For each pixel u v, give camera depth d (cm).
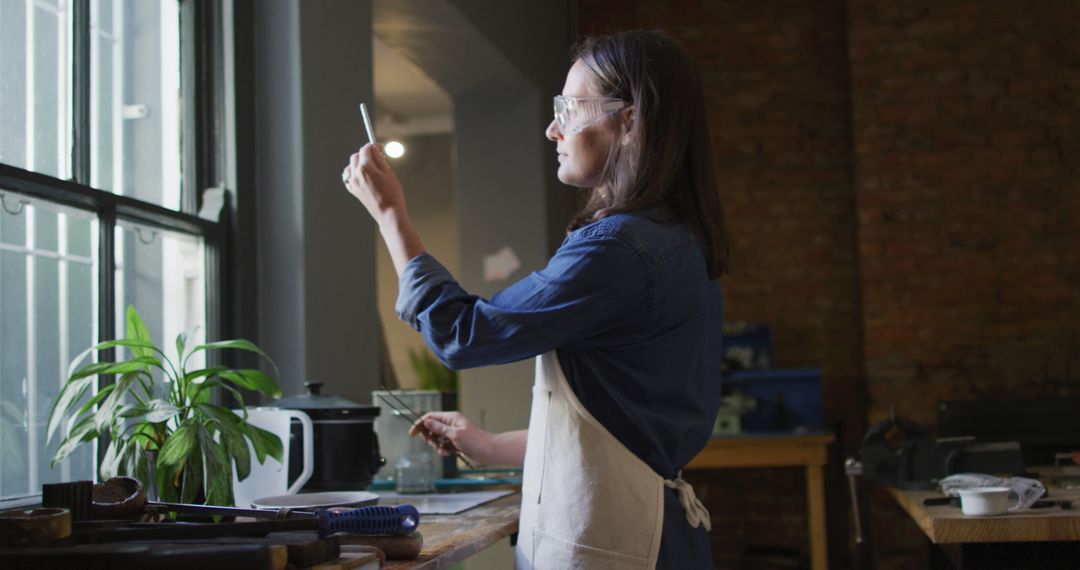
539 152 516
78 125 209
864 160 555
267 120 255
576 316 138
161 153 238
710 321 156
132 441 164
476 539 161
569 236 149
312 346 251
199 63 246
